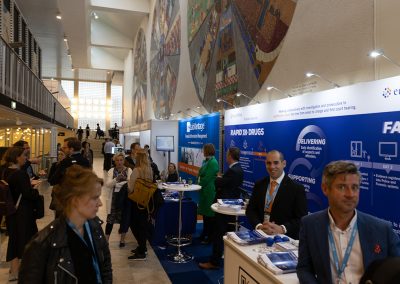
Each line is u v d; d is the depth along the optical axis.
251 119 4.86
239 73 5.69
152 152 8.93
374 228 1.42
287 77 4.23
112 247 4.62
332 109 3.16
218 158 6.13
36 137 11.83
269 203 2.61
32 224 3.46
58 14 14.18
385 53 2.73
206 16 7.46
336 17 3.35
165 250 4.57
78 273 1.34
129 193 4.14
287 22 4.25
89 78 30.28
